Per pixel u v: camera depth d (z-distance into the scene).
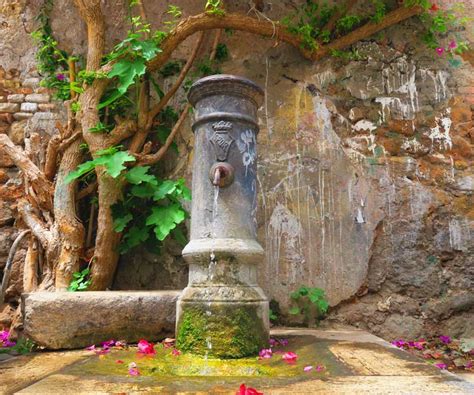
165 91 3.78
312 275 3.46
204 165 2.49
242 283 2.38
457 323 3.43
